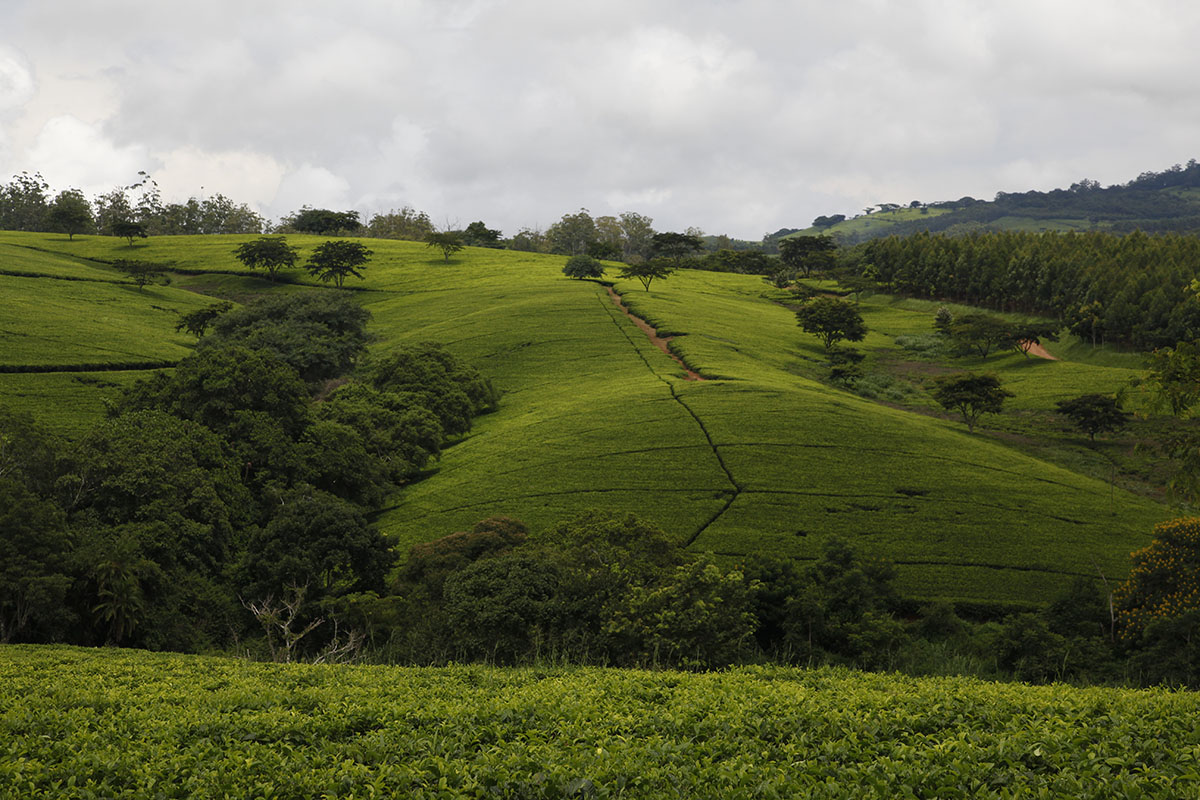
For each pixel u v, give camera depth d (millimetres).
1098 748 13312
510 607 36750
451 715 17656
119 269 169125
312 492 58250
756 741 14992
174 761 14758
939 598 48500
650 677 23375
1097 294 137250
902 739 14992
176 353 109688
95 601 41719
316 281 173750
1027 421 93438
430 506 66000
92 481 50750
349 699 20172
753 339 127750
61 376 93812
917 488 64562
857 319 127250
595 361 111625
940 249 183375
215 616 45844
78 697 21094
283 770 14359
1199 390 32875
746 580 42312
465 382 94062
